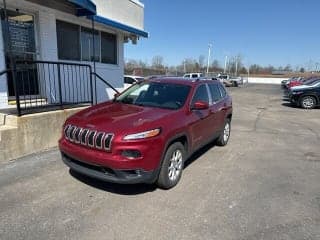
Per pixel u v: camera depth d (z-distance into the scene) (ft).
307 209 13.20
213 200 13.76
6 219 11.54
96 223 11.44
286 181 16.56
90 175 13.48
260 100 75.97
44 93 27.76
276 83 246.68
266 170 18.33
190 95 17.30
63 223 11.37
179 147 15.24
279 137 28.50
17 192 13.91
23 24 25.63
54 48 28.45
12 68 18.79
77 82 32.48
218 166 18.74
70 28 31.04
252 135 29.09
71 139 14.06
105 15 33.50
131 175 12.96
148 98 17.78
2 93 23.49
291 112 50.08
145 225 11.41
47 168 17.01
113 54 39.40
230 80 161.38
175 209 12.76
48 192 13.98
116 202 13.20
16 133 18.24
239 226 11.57
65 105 23.88
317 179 17.04
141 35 40.52
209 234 10.96
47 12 27.25
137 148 12.73
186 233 10.97
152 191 14.47
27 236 10.48
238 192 14.78
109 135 12.80
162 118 14.46
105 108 16.37
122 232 10.90
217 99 21.72
